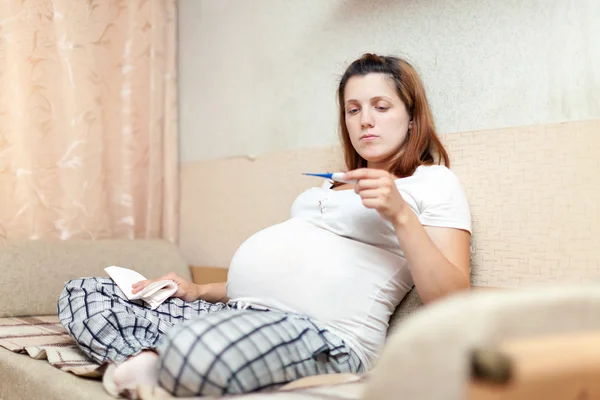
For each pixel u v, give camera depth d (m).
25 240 2.06
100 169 2.34
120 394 1.03
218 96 2.40
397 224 1.25
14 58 2.15
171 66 2.57
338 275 1.34
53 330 1.69
